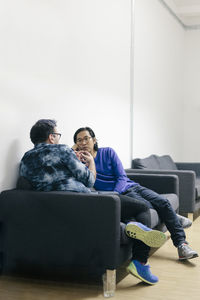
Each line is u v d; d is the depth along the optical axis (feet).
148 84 21.20
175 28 26.14
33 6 11.28
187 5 26.03
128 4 18.34
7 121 10.25
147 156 21.09
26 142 11.03
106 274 8.75
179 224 11.51
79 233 8.98
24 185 10.04
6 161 10.21
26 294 8.75
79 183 9.79
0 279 9.69
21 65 10.78
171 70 25.41
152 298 8.56
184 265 10.89
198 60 27.96
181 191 16.63
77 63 13.85
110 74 16.56
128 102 18.48
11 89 10.39
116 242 8.78
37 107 11.53
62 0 12.82
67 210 9.07
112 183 12.15
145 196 11.91
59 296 8.66
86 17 14.46
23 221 9.39
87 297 8.62
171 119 25.55
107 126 16.34
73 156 9.75
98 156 12.26
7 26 10.18
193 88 28.12
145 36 20.65
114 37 16.92
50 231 9.19
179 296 8.68
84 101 14.40
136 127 19.54
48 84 12.09
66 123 13.17
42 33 11.75
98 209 8.86
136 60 19.42
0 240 9.60
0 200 9.59
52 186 9.68
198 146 28.07
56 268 9.20
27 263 9.41
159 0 22.75
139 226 9.05
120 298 8.57
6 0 10.12
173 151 26.11
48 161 9.72
